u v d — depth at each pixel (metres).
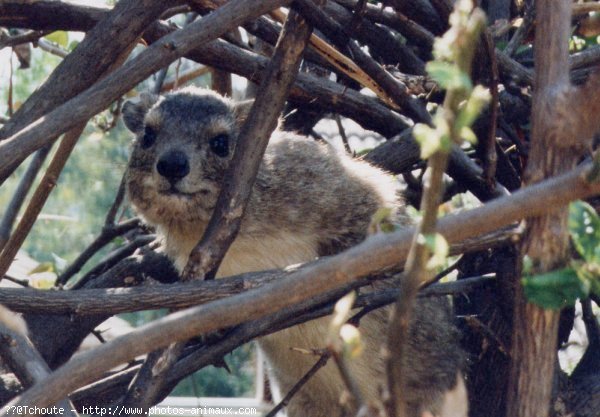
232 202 8.55
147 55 7.47
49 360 11.70
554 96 5.55
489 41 9.32
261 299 5.01
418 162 12.68
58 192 22.66
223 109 11.43
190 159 10.83
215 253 8.52
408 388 11.20
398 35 13.82
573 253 6.39
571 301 5.33
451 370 11.42
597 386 10.38
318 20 8.47
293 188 11.02
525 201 4.79
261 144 8.60
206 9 9.79
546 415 5.82
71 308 8.23
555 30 5.66
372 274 8.37
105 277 12.13
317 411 11.72
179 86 16.02
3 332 7.89
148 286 8.27
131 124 12.54
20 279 12.54
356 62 9.67
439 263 4.73
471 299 11.88
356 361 10.75
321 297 8.85
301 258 11.08
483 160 11.17
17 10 10.66
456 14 4.37
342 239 11.26
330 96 11.91
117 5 8.91
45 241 22.55
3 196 20.72
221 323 5.04
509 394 6.03
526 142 11.98
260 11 7.83
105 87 7.32
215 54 11.35
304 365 11.15
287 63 8.53
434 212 4.48
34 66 20.31
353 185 11.43
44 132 7.07
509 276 9.88
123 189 13.41
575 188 4.73
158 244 12.39
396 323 4.61
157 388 8.06
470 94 4.39
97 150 20.67
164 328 5.03
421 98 11.07
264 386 14.66
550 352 5.83
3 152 6.95
